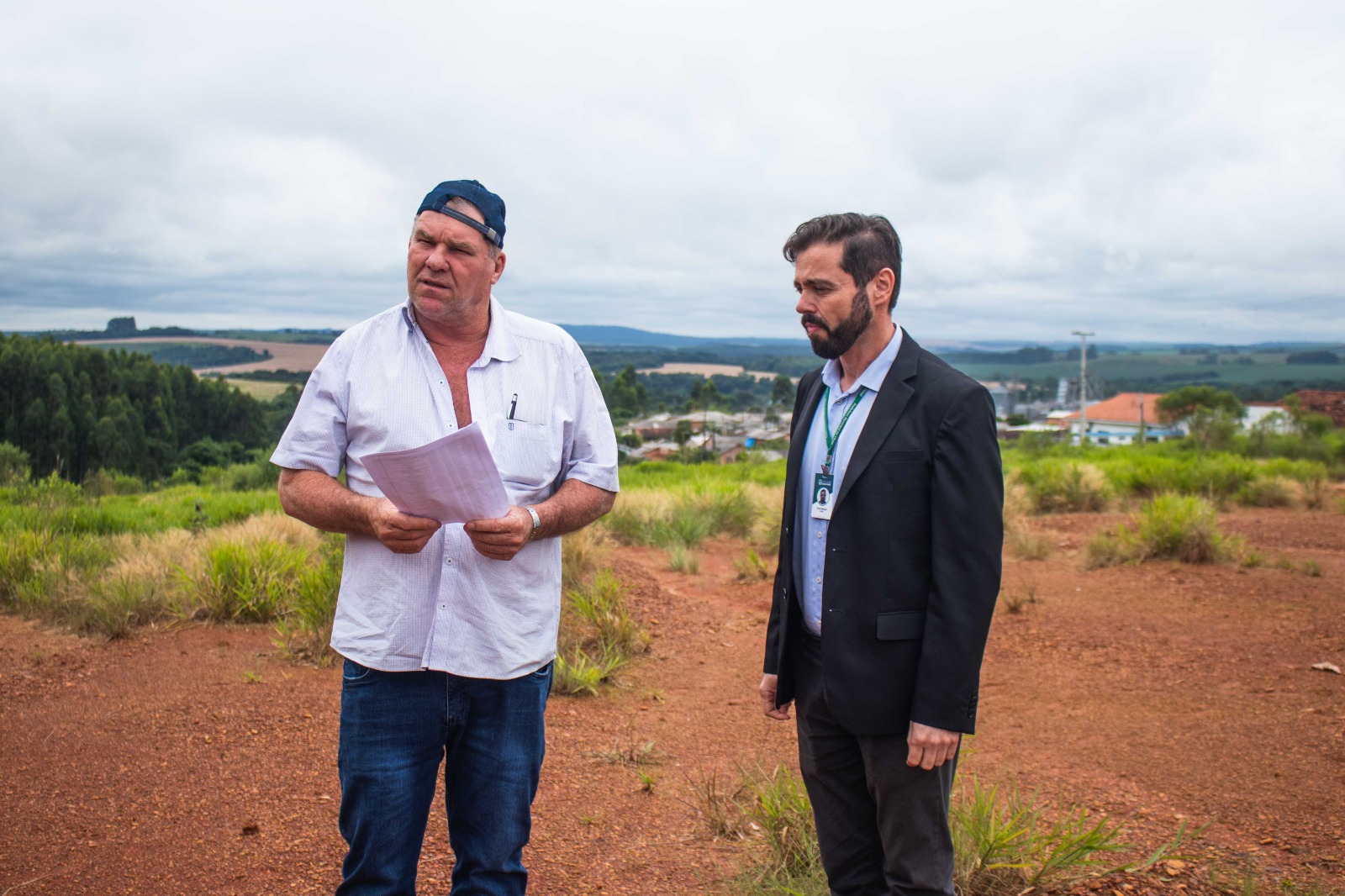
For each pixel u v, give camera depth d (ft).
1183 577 24.80
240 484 67.82
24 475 38.01
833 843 7.73
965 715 6.53
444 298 6.67
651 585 24.56
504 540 6.38
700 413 425.28
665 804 11.61
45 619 19.70
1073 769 12.85
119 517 34.06
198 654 17.38
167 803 11.10
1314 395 192.75
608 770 12.71
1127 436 266.98
